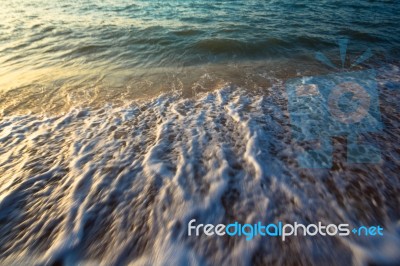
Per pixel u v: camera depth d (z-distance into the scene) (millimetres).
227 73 5906
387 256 1894
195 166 2951
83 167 3020
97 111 4398
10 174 2932
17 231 2252
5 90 5180
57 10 13812
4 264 1989
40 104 4676
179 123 3914
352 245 1981
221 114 4113
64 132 3791
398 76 5297
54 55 7293
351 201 2379
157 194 2582
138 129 3809
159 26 9742
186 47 7633
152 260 1973
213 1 15531
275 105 4309
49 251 2072
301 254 1956
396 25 9391
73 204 2500
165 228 2223
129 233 2193
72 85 5430
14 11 13664
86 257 2023
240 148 3244
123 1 16281
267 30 9031
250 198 2484
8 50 7656
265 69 6074
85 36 8828
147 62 6766
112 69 6328
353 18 10523
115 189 2668
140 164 3033
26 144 3512
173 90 5125
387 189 2490
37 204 2520
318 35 8297
